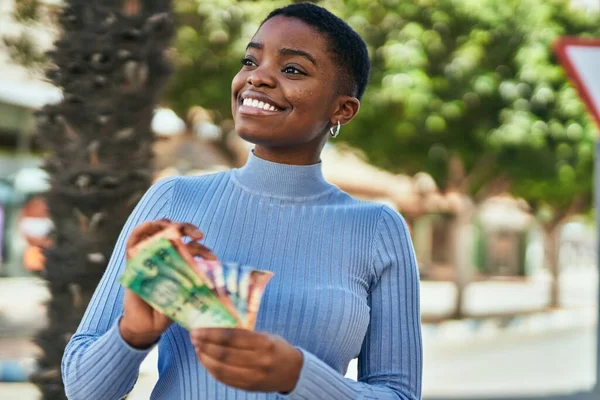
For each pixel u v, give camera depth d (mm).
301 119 1852
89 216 3332
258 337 1485
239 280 1560
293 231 1891
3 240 17188
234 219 1898
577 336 19016
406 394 1892
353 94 1945
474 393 10875
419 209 21875
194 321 1536
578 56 5156
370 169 22125
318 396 1580
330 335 1796
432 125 15352
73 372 1713
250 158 1973
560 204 25219
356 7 14594
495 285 34250
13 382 9516
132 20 3387
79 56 3369
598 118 5148
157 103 3480
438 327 17922
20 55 5227
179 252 1550
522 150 17172
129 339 1649
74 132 3369
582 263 51406
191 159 14102
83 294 3344
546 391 11039
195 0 12500
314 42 1860
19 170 16750
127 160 3371
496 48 15797
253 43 1891
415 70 14719
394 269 1938
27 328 12930
